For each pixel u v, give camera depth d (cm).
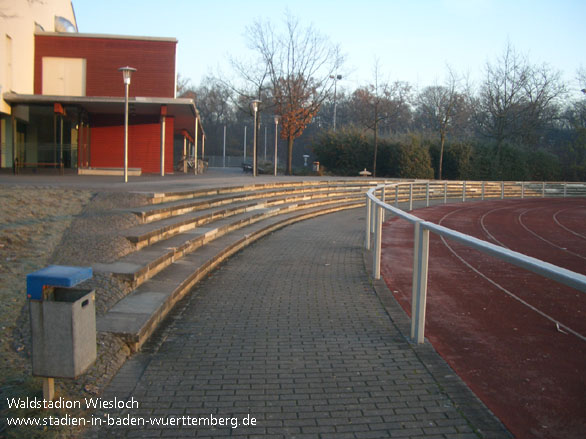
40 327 296
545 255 1079
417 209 2100
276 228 1241
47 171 2084
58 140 2148
